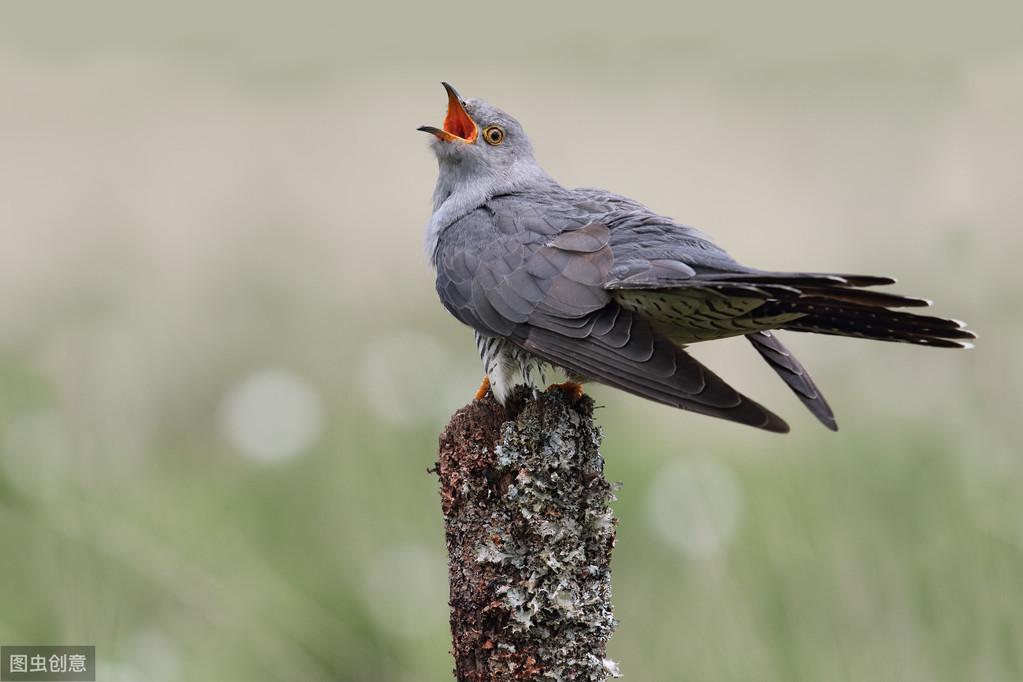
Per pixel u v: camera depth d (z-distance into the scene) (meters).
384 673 9.63
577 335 7.32
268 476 11.95
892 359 12.38
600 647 6.15
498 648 6.09
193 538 10.64
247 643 9.77
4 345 13.99
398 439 11.84
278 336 15.20
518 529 6.14
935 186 17.53
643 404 13.41
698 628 9.17
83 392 12.72
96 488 10.68
